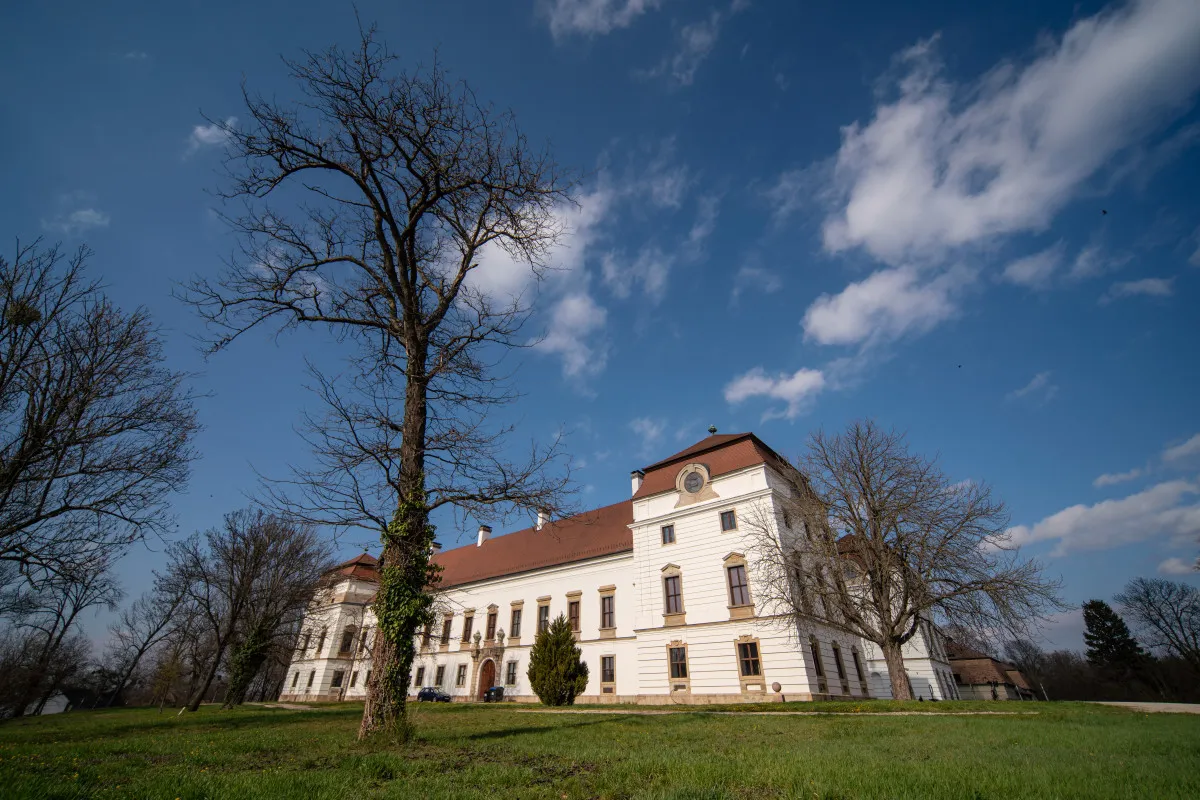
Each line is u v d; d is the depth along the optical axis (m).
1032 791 5.49
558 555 43.38
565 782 6.51
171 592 37.84
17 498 15.67
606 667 36.38
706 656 30.73
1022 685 69.19
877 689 43.69
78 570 16.67
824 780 6.01
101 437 16.09
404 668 11.98
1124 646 71.38
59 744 11.90
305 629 42.00
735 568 31.53
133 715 32.06
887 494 27.48
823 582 28.30
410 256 14.98
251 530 35.78
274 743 10.89
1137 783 5.85
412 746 10.32
